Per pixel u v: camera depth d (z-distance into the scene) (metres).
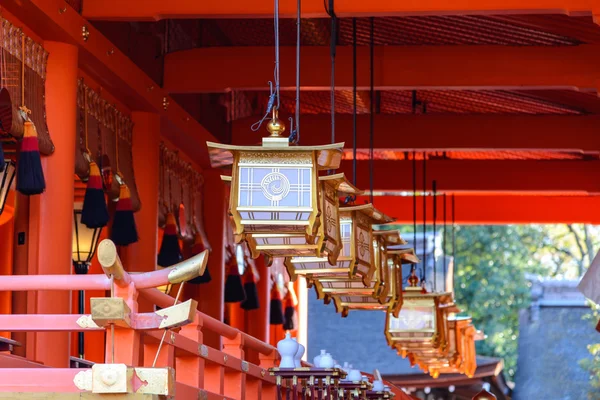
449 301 13.80
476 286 29.23
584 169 18.33
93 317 5.29
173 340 6.58
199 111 14.67
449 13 10.66
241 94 16.66
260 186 6.98
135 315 5.48
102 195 10.55
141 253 12.23
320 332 24.84
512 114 16.78
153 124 12.55
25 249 9.73
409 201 20.67
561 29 13.26
